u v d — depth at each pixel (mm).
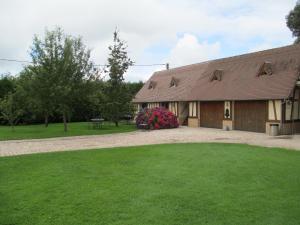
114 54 25719
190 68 31203
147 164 9641
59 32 20359
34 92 20016
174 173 8469
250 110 21141
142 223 5262
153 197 6512
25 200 6387
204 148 12781
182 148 12820
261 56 22781
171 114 24594
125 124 29062
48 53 20031
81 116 34656
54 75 19703
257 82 21094
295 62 19500
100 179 7930
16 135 18859
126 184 7465
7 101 22578
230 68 25047
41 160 10461
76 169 9062
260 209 5863
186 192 6836
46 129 23797
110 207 5969
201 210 5812
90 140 16594
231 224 5227
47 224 5250
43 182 7691
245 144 14211
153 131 21922
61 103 20234
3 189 7133
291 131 19250
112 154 11492
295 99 19375
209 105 25062
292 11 34688
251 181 7672
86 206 6027
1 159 10695
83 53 21000
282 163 9633
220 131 21531
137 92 39500
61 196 6613
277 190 6980
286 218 5473
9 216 5582
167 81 33281
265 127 19969
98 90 23250
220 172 8531
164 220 5379
